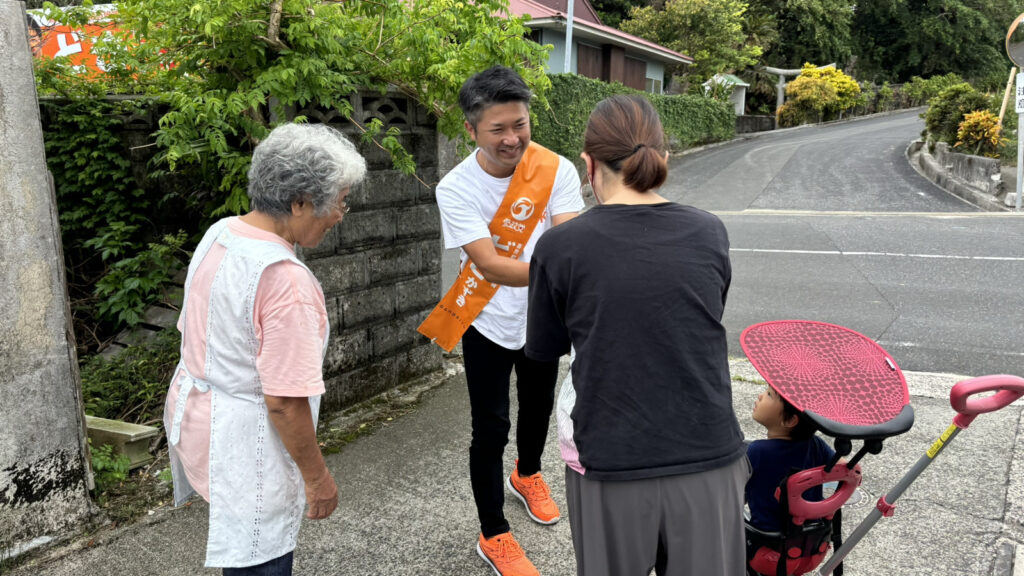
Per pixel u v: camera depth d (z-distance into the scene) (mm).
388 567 2490
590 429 1500
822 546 1984
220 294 1584
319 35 3361
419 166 4020
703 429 1483
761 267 7418
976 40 40000
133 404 3758
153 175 4137
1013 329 5289
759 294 6398
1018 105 11039
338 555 2555
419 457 3291
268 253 1562
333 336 3607
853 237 8836
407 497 2949
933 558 2484
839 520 2057
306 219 1610
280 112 3299
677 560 1513
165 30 3420
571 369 1566
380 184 3756
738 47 30984
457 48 3734
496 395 2416
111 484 2973
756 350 1926
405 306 4066
